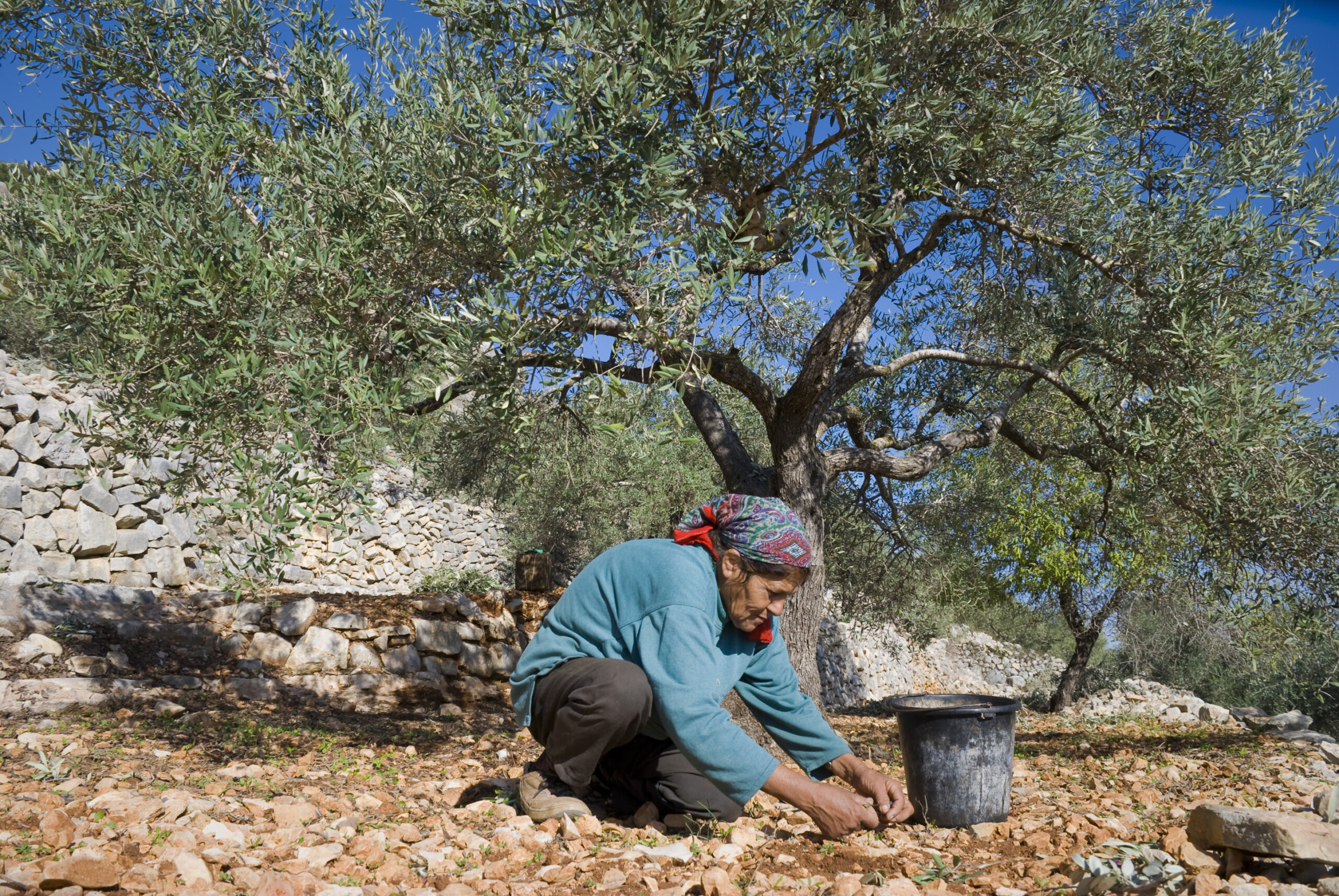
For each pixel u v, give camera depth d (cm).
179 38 518
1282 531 511
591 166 408
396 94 509
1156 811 346
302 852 221
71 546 792
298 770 384
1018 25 471
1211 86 543
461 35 536
